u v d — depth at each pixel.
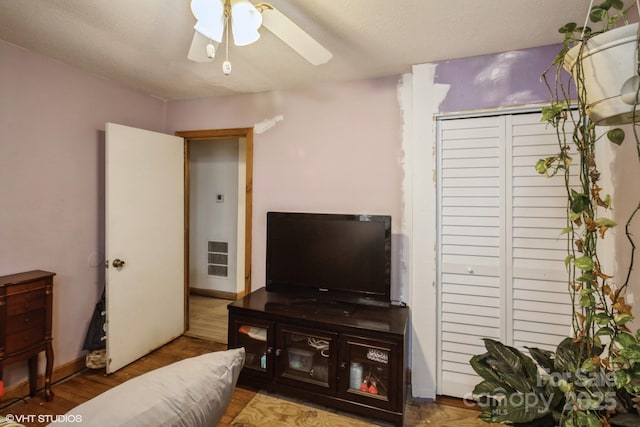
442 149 2.15
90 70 2.41
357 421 1.96
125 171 2.52
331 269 2.26
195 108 3.05
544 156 1.94
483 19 1.65
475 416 2.00
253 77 2.47
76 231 2.40
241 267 4.13
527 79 1.96
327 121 2.59
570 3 1.51
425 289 2.17
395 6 1.54
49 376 2.06
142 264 2.67
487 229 2.06
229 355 0.98
